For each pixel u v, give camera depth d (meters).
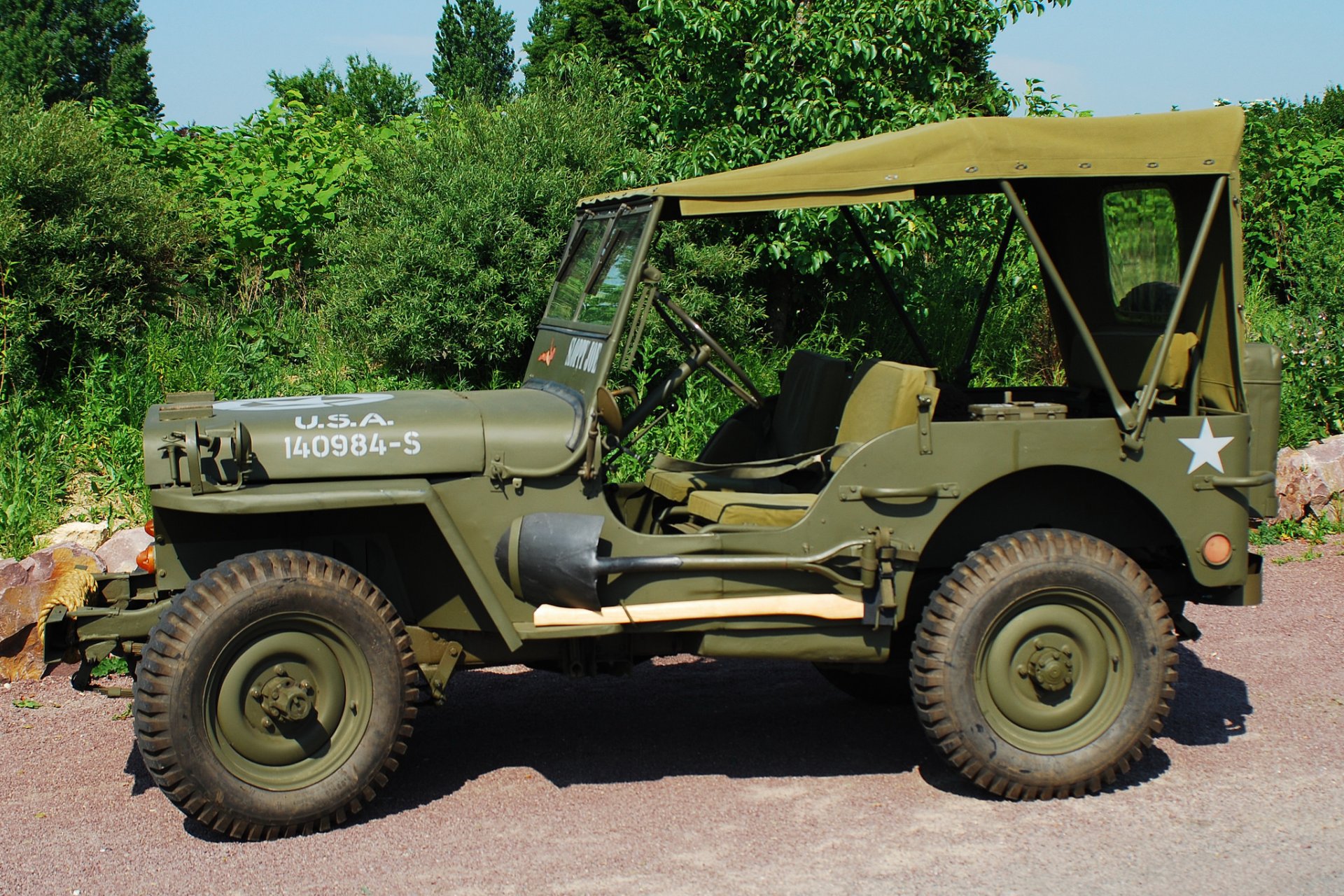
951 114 8.98
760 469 4.89
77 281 7.77
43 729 4.90
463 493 4.05
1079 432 4.09
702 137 9.25
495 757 4.55
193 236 8.93
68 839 3.84
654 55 10.35
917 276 9.55
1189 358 4.39
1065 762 4.07
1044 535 4.11
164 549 4.13
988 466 4.07
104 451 7.19
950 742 4.04
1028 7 9.07
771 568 4.03
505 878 3.54
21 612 5.51
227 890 3.47
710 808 4.06
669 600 4.02
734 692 5.34
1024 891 3.43
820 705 5.16
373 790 3.91
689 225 8.70
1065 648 4.11
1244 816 3.94
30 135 7.72
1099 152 4.06
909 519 4.06
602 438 4.16
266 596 3.72
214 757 3.70
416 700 3.98
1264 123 12.84
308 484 3.94
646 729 4.87
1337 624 6.09
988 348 9.34
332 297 8.81
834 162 4.04
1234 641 5.85
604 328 4.21
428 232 8.22
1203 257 4.29
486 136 8.77
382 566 4.23
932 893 3.42
